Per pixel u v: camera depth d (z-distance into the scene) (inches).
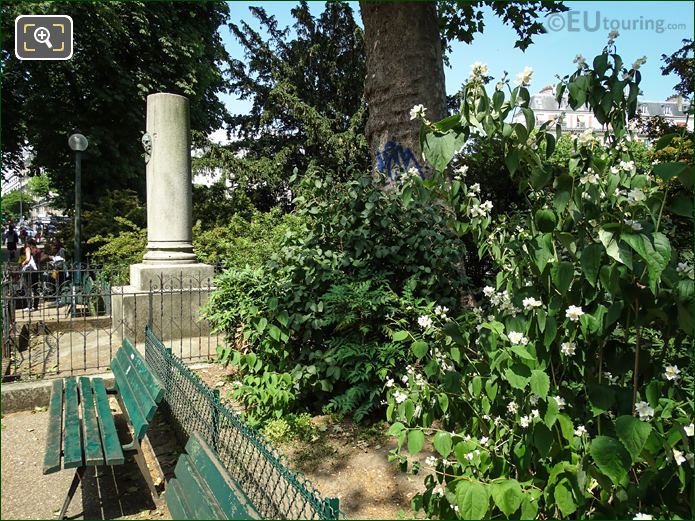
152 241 310.2
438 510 88.7
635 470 85.7
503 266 99.8
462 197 100.9
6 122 644.7
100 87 620.1
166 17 654.5
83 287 330.3
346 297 166.2
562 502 75.4
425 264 188.9
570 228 83.8
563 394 86.2
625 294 76.4
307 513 107.0
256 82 911.7
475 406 96.7
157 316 285.6
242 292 195.5
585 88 82.6
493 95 78.6
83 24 562.9
